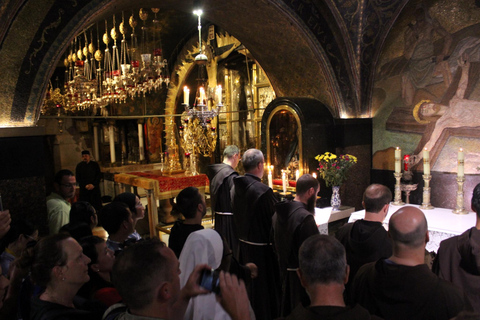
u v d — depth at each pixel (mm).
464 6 4754
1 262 2428
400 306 1650
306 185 3051
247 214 3492
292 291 2906
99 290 2039
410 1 5281
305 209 2904
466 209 4875
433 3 5039
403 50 5449
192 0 4949
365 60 5754
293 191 5512
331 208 5359
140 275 1245
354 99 5875
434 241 4160
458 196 4637
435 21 5047
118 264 1296
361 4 5293
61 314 1627
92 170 8734
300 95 6395
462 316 931
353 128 5750
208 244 2000
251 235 3496
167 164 7621
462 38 4805
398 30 5484
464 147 4863
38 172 3523
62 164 11938
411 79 5379
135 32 9547
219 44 9297
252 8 5141
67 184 3994
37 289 1903
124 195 3197
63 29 3541
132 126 12672
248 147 9500
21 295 2020
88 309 1826
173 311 1304
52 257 1728
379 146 5895
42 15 3373
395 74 5578
